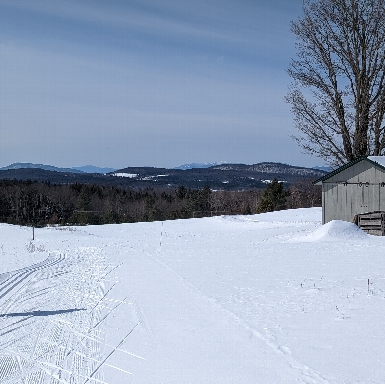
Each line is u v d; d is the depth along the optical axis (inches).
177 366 231.9
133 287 459.2
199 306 357.4
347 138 1311.5
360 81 1267.2
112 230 1617.9
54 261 760.3
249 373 217.3
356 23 1258.6
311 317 307.4
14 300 436.8
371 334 264.2
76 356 257.4
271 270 518.3
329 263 550.0
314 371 214.4
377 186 986.7
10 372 236.2
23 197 4271.7
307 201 3481.8
